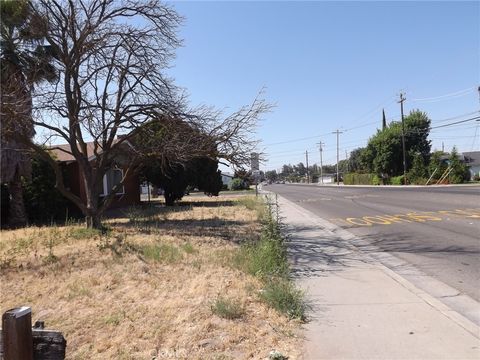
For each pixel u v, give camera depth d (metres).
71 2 12.91
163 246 10.26
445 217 16.91
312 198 37.59
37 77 13.92
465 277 7.89
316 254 10.56
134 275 7.98
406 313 5.89
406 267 8.89
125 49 14.02
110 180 24.44
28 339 2.92
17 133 12.16
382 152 69.06
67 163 21.31
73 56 13.44
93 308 6.36
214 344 4.96
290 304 6.08
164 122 14.03
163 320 5.73
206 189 28.50
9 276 8.11
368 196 35.62
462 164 59.53
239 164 13.80
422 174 60.72
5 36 13.55
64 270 8.42
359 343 4.89
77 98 13.53
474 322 5.56
